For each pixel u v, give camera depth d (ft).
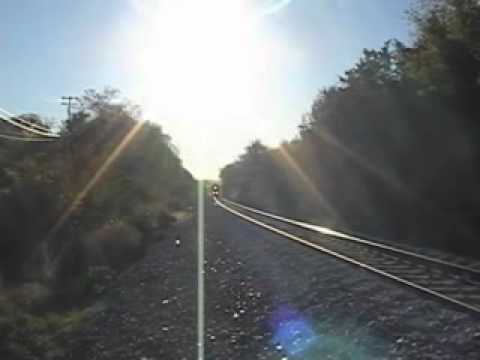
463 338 32.09
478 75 101.14
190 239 119.44
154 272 79.46
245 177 386.32
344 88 161.17
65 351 48.37
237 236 111.75
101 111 214.90
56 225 123.34
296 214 202.28
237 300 53.72
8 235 113.29
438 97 106.73
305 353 35.09
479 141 100.58
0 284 80.02
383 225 118.01
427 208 109.50
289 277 59.31
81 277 82.28
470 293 43.73
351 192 150.10
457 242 85.20
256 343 39.22
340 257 64.85
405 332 34.81
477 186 100.22
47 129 235.81
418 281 49.11
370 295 44.98
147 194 226.58
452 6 106.11
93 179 162.81
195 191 577.02
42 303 68.90
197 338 43.21
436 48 106.22
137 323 51.49
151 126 270.26
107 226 119.55
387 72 155.43
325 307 44.47
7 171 134.00
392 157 123.65
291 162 225.97
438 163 107.24
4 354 48.44
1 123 201.05
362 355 32.58
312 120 185.98
